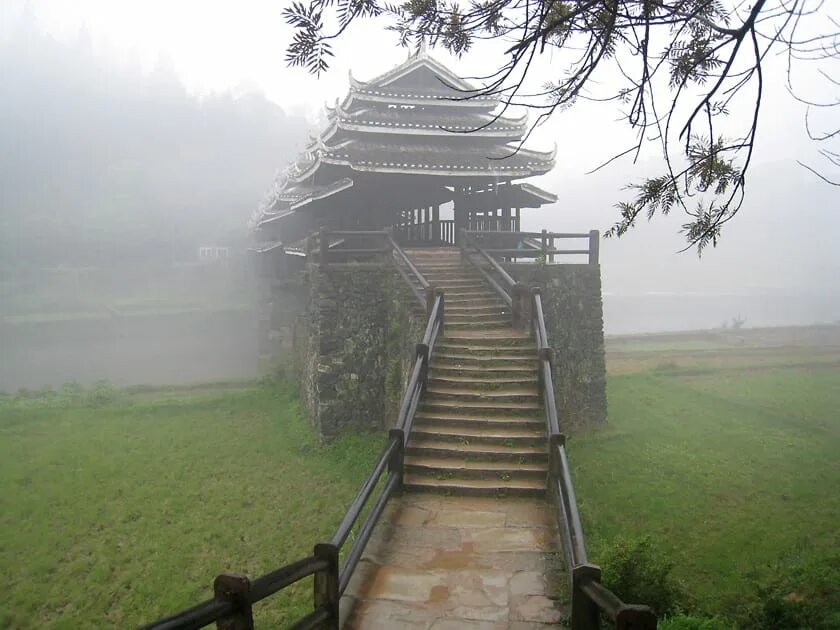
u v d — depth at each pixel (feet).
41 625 34.73
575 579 16.99
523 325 46.06
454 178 69.62
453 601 21.04
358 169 64.85
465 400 36.27
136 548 42.39
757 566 35.70
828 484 49.06
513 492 29.50
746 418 68.33
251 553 41.39
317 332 60.80
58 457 59.47
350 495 49.49
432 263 61.26
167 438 64.90
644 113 16.53
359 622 19.81
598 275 64.34
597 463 53.42
